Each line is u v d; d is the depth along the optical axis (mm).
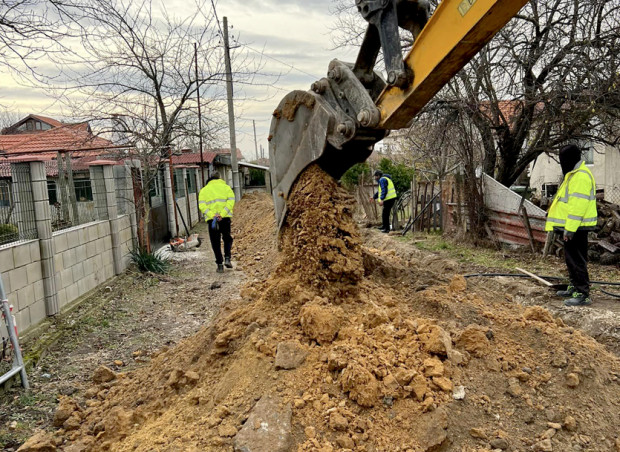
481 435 3033
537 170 19891
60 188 8875
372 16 3543
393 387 3223
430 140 12828
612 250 8812
